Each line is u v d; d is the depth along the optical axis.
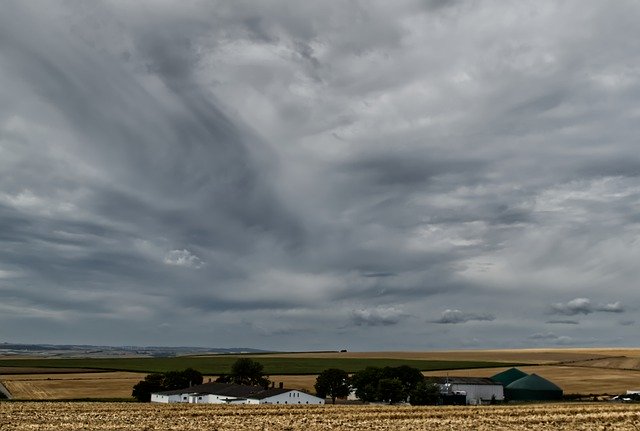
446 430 75.75
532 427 78.69
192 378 176.88
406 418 91.12
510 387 172.62
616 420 86.62
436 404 152.12
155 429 76.25
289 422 85.00
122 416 92.38
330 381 163.75
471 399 166.88
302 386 196.75
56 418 88.75
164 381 172.62
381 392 156.62
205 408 110.50
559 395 168.75
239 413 98.56
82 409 104.44
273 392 143.75
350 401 166.75
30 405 113.56
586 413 98.00
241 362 190.12
